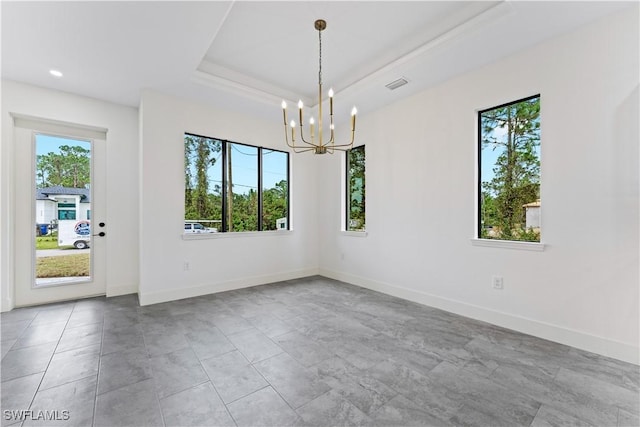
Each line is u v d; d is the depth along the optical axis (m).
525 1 1.96
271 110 4.00
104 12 2.04
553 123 2.37
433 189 3.26
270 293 3.83
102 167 3.67
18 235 3.17
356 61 3.17
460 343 2.35
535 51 2.46
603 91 2.12
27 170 3.22
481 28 2.25
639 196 1.99
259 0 2.20
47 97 3.22
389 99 3.61
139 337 2.45
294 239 4.73
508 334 2.51
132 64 2.77
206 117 3.80
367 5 2.28
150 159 3.34
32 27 2.18
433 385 1.78
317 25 2.52
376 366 2.00
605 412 1.53
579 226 2.24
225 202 4.09
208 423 1.46
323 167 4.94
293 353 2.18
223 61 3.18
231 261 4.02
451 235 3.09
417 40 2.74
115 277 3.67
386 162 3.81
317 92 3.97
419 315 2.99
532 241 2.62
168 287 3.47
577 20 2.15
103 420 1.47
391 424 1.45
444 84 3.15
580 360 2.06
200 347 2.28
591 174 2.18
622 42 2.04
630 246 2.03
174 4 1.99
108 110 3.60
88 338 2.42
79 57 2.63
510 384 1.78
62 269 3.43
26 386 1.75
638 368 1.95
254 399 1.64
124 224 3.73
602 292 2.14
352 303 3.40
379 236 3.92
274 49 2.93
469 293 2.94
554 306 2.37
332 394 1.69
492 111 2.88
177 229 3.55
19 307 3.18
